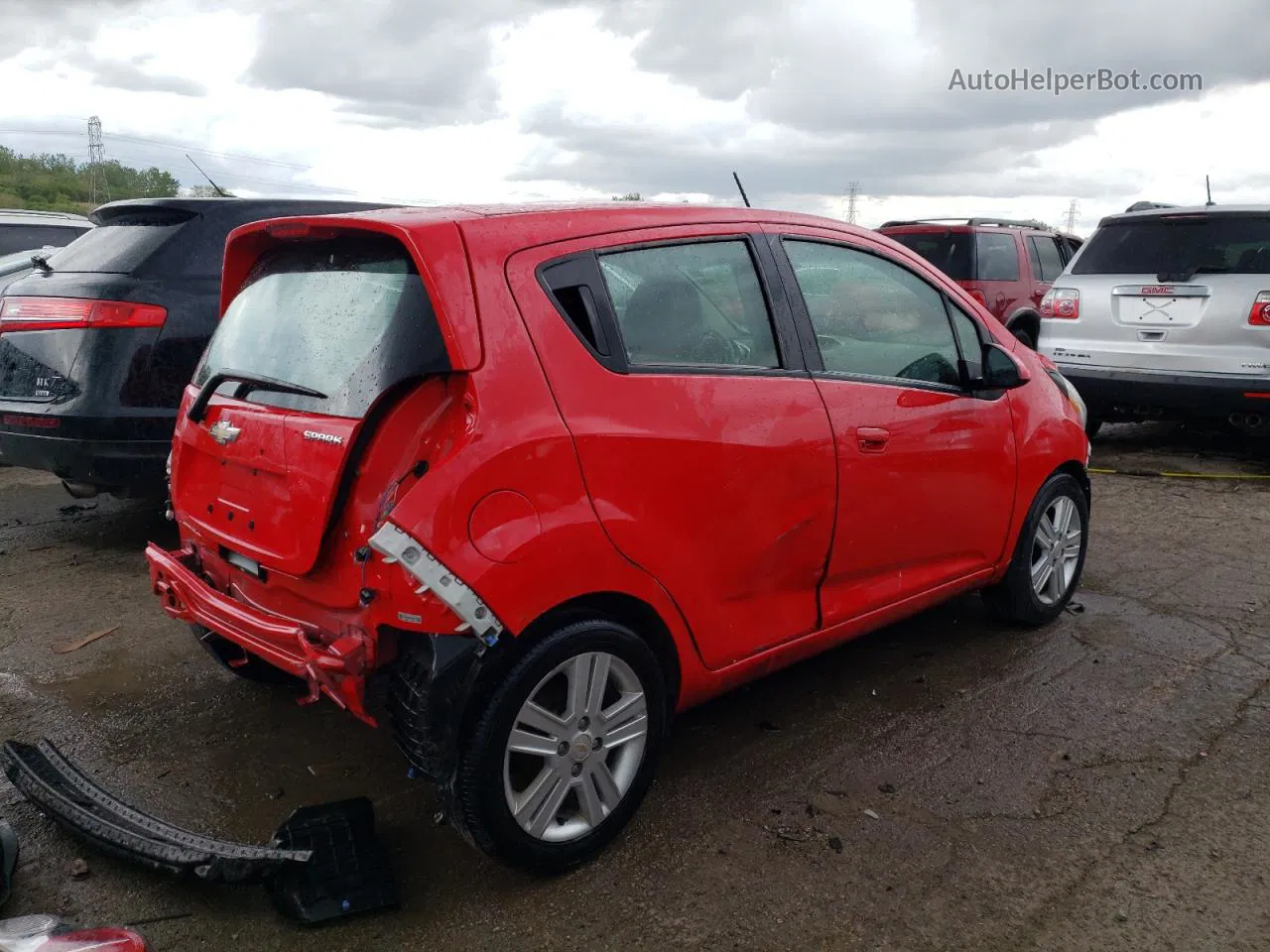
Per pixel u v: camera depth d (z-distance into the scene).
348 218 2.70
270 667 3.70
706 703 3.81
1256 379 6.73
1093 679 4.00
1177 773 3.30
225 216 5.29
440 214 2.74
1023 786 3.22
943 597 4.00
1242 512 6.39
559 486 2.58
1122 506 6.55
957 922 2.58
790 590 3.31
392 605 2.45
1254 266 6.81
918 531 3.70
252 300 3.12
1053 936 2.53
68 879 2.72
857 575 3.54
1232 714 3.71
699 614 2.98
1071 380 7.60
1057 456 4.32
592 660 2.70
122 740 3.50
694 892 2.71
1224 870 2.79
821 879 2.76
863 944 2.51
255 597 2.95
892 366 3.62
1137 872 2.79
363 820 2.81
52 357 4.96
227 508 2.94
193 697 3.83
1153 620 4.62
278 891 2.60
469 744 2.50
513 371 2.54
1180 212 7.18
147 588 5.00
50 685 3.91
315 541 2.55
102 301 4.89
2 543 5.71
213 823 3.01
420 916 2.60
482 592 2.42
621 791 2.84
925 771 3.32
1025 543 4.29
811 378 3.29
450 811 2.56
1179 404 7.09
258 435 2.77
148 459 5.00
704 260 3.12
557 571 2.56
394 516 2.37
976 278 10.33
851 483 3.36
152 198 5.33
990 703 3.80
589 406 2.67
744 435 3.02
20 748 3.14
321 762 3.38
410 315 2.55
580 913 2.62
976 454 3.88
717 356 3.06
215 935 2.52
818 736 3.55
